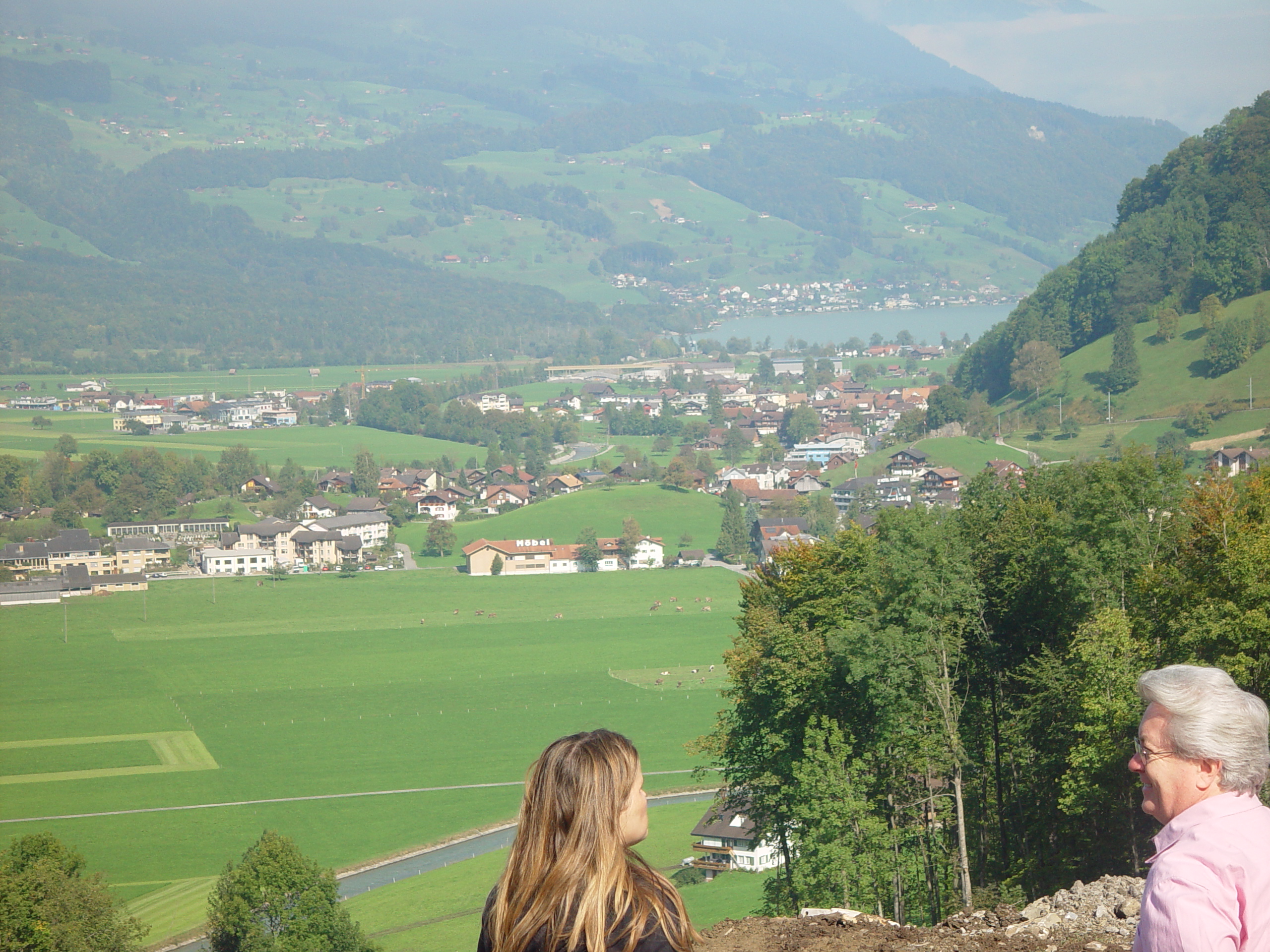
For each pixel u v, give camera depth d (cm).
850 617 4197
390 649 16000
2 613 18975
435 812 9594
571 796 452
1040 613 4356
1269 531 3269
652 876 464
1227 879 459
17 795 10494
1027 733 4047
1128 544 4084
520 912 445
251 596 19788
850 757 3866
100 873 5497
